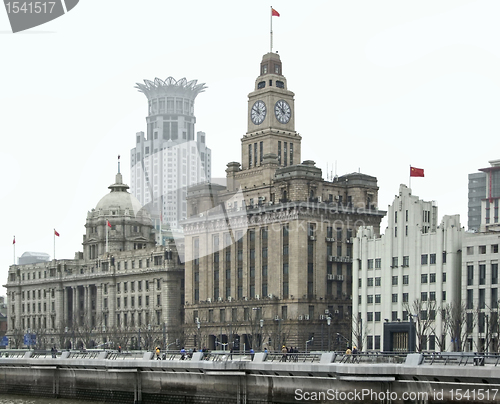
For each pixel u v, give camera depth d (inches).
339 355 3732.8
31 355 5615.2
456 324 6323.8
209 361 4101.9
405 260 7224.4
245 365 3939.5
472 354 3452.3
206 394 4151.1
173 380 4335.6
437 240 6953.7
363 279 7583.7
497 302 6235.2
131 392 4549.7
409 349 6151.6
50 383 5093.5
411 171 6963.6
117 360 4601.4
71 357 5128.0
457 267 6845.5
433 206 7317.9
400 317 7190.0
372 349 7416.3
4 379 5393.7
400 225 7308.1
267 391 3885.3
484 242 6565.0
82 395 4894.2
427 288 7003.0
